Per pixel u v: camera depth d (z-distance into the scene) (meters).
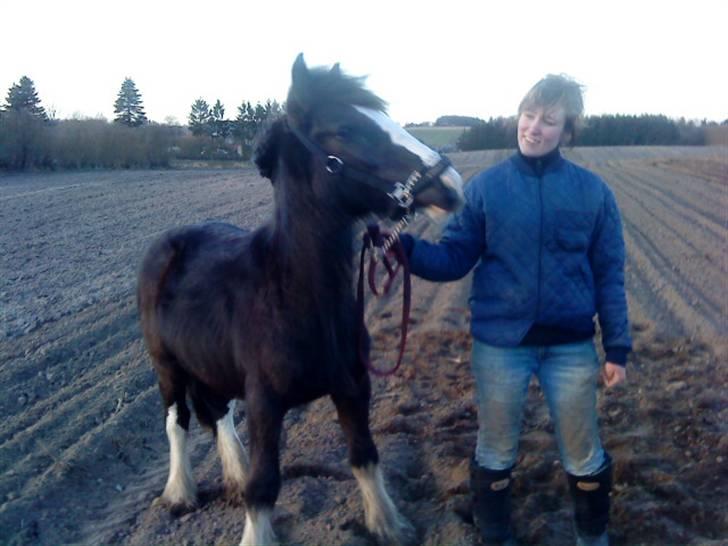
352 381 3.51
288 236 3.33
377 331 7.72
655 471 4.41
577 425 3.40
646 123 61.62
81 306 8.66
